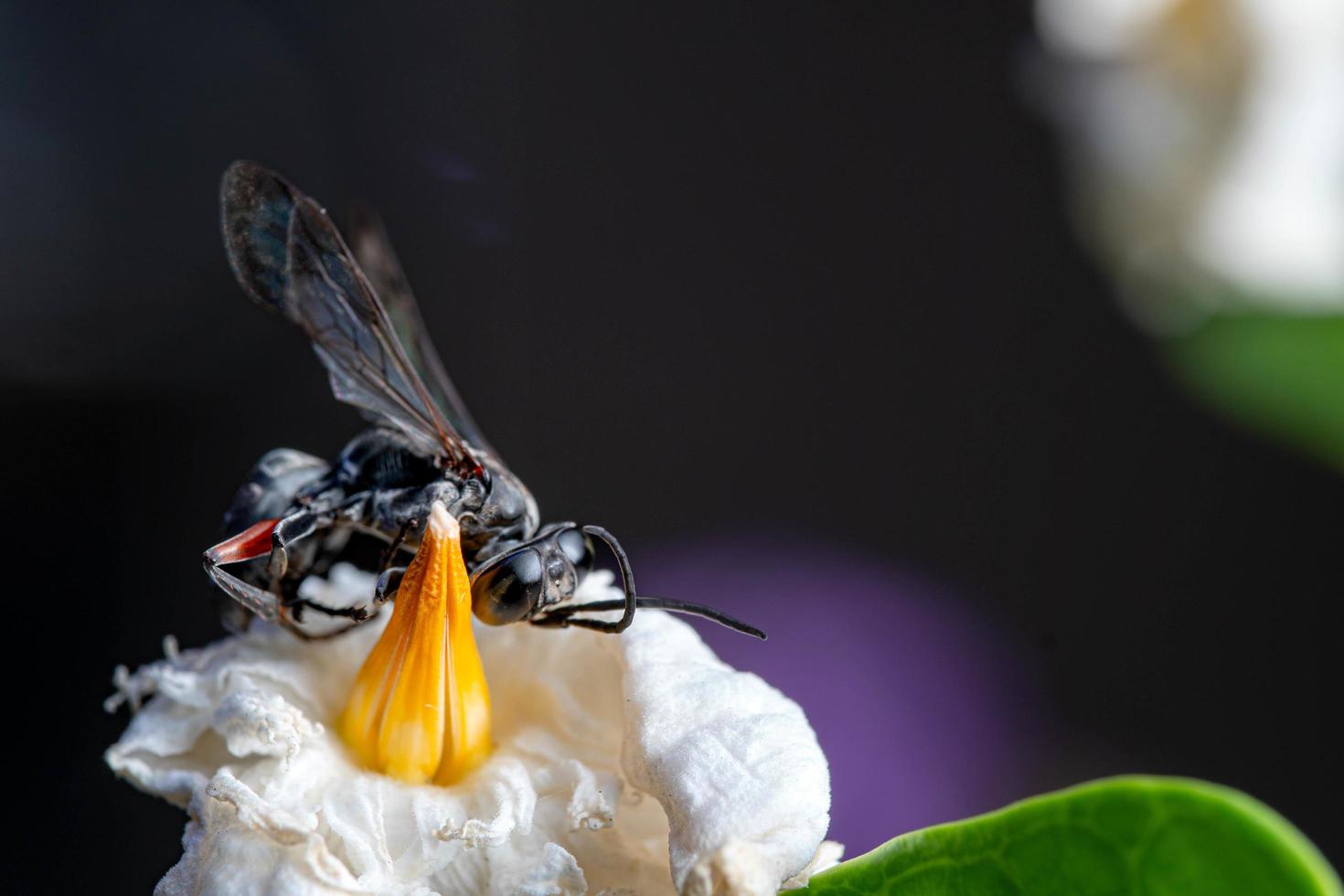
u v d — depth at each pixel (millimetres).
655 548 551
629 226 609
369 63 584
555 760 335
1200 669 525
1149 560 553
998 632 534
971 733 507
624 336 590
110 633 470
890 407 590
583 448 571
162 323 535
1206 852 322
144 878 401
